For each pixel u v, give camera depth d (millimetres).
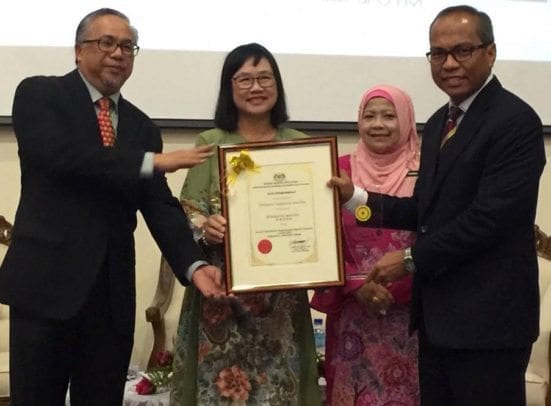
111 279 2264
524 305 2199
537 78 4195
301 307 2666
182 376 2666
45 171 2217
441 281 2256
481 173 2215
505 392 2205
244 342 2604
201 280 2377
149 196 2441
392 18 4090
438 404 2328
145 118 2389
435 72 2309
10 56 3789
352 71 4059
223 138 2672
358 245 2711
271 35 3994
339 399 2742
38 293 2178
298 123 4016
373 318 2703
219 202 2596
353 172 2820
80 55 2289
